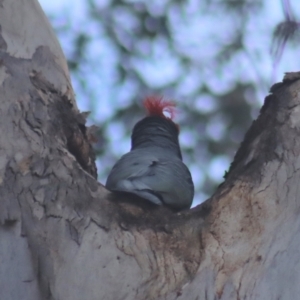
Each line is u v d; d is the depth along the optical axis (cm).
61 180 823
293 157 828
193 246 812
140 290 788
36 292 783
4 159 823
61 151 843
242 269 791
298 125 844
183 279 794
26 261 791
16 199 809
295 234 796
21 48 902
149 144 1011
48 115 866
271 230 805
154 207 847
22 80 877
